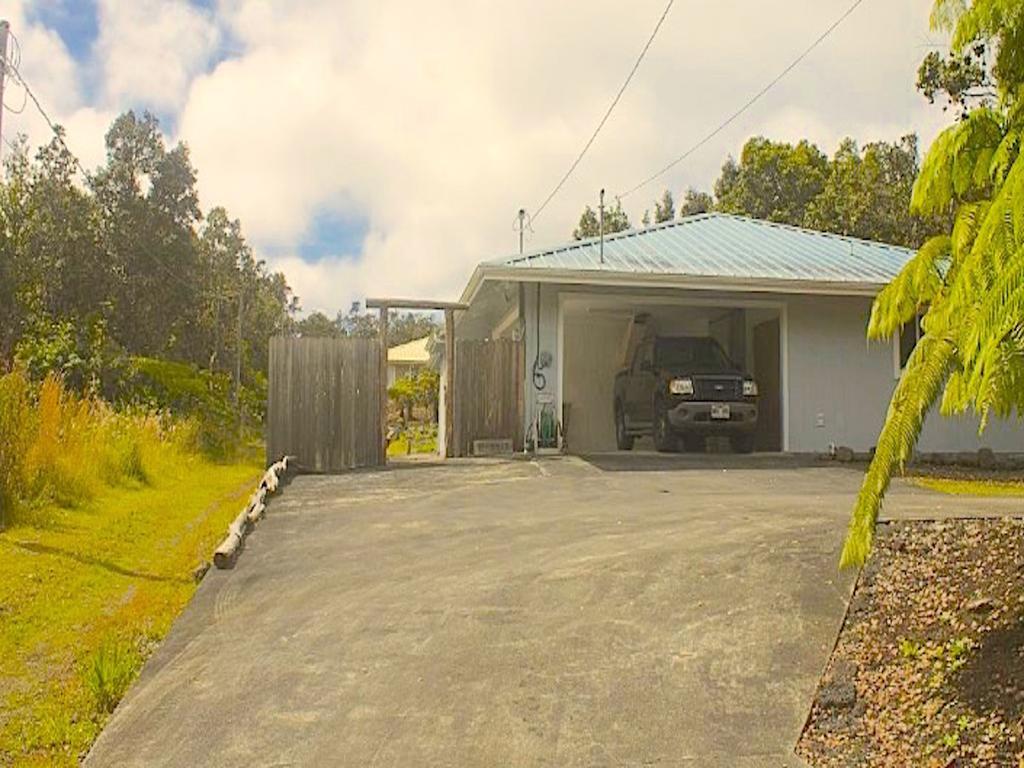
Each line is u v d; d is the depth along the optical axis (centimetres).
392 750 407
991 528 632
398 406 3903
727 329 1820
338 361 1342
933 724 398
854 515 432
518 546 733
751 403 1466
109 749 417
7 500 954
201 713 448
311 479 1176
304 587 644
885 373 1582
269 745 414
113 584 761
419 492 1041
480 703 450
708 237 1738
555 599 589
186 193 3709
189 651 529
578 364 1980
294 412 1321
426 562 696
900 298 462
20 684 523
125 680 507
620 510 880
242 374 4084
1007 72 437
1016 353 360
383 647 523
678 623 538
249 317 4612
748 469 1272
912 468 1387
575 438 1944
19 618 640
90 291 3112
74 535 936
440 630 545
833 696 441
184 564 846
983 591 510
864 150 2969
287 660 510
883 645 482
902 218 2773
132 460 1416
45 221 2917
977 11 428
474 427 1434
